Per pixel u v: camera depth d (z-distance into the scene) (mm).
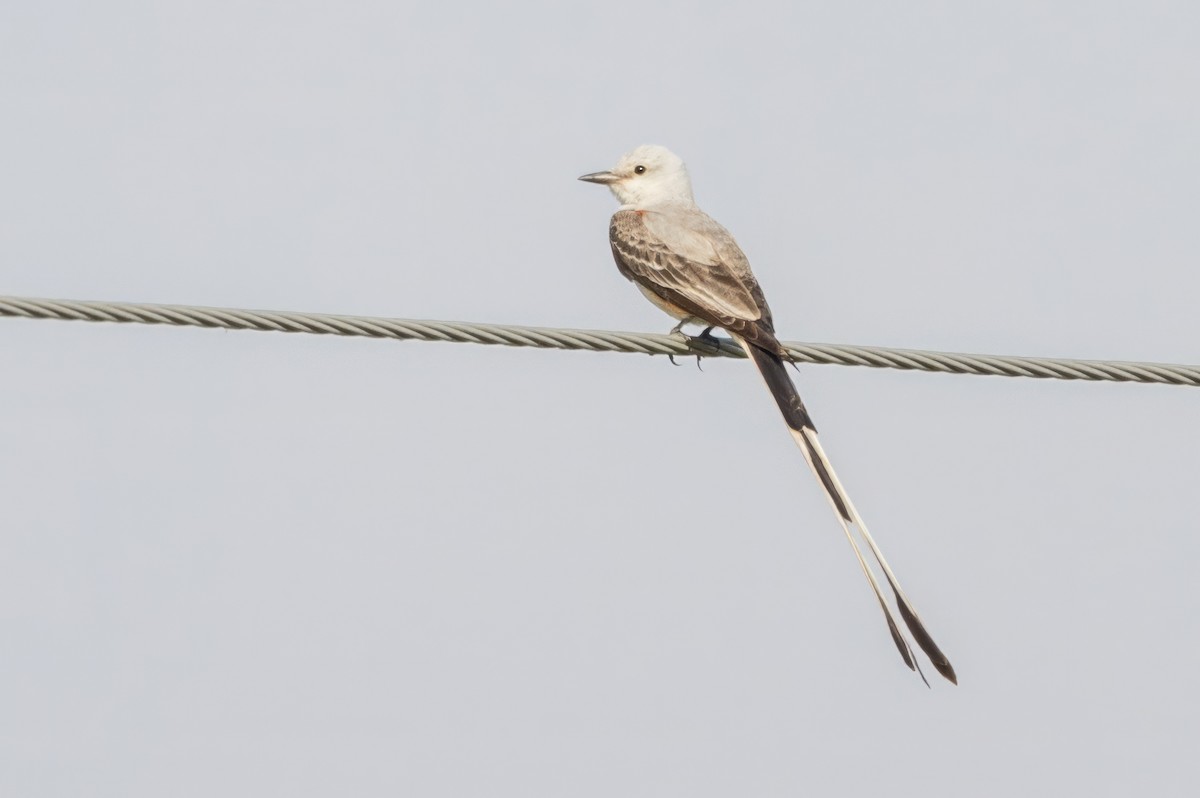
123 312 10195
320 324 10547
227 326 10367
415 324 10750
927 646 11312
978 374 11508
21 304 10047
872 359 11602
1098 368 11438
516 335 10977
